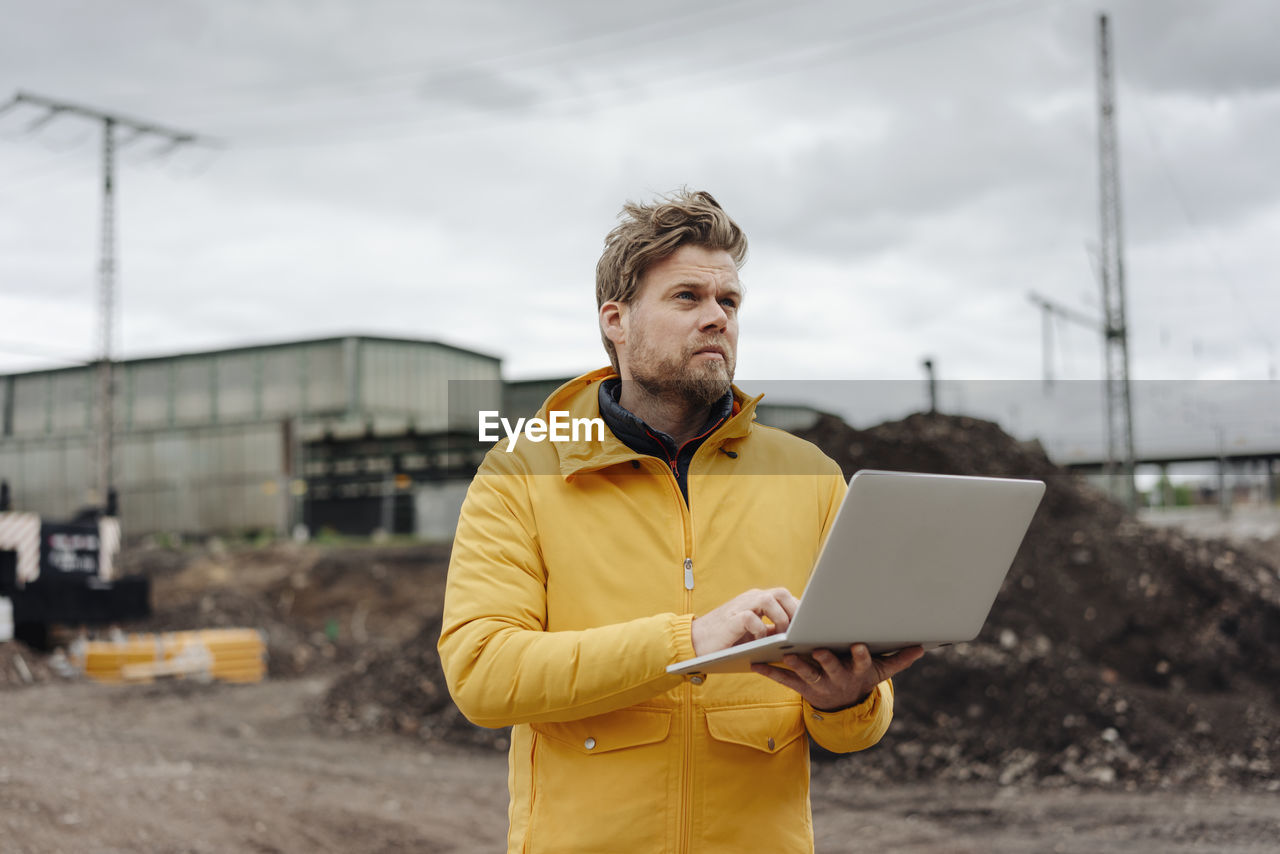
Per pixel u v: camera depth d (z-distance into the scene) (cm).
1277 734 866
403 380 3781
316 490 3834
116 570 1767
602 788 160
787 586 174
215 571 2881
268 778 825
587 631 154
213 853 586
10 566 1570
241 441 3872
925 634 146
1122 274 2978
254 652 1712
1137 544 1138
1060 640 1012
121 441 4097
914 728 889
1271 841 639
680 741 161
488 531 171
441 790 817
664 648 147
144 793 712
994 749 856
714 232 169
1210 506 4009
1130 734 852
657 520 170
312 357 3969
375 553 2925
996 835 670
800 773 170
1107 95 2998
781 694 168
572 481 172
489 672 156
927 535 136
